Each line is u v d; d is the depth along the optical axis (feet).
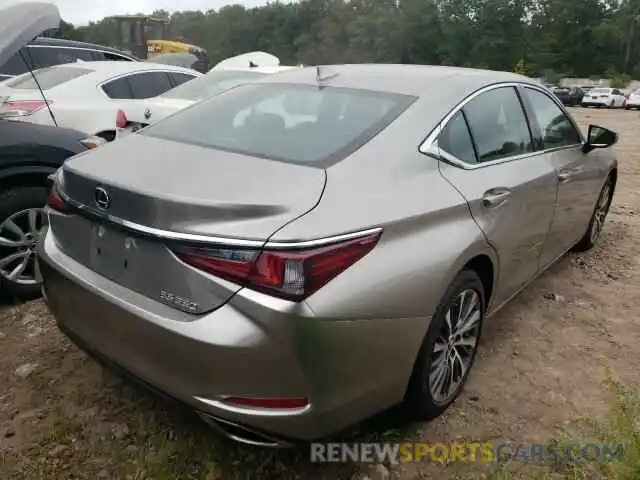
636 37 265.95
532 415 9.81
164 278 7.30
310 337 6.84
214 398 7.11
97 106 23.04
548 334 12.48
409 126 9.04
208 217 7.01
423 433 9.26
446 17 269.23
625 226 20.12
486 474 8.39
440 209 8.50
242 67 29.43
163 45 67.36
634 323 13.08
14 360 10.73
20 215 12.44
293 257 6.79
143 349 7.50
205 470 8.30
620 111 107.55
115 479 8.13
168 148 8.97
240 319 6.82
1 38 12.47
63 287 8.55
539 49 262.67
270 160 8.29
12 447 8.62
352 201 7.60
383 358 7.65
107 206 7.79
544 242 12.37
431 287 8.05
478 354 11.60
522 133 11.72
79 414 9.36
